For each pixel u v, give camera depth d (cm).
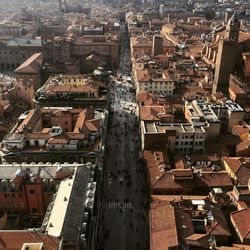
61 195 10950
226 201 12788
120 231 13275
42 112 17875
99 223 13138
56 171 12325
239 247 10256
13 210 12538
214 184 14300
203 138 17125
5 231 9012
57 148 14862
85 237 10125
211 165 16212
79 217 10300
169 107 19750
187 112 19475
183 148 17325
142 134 17738
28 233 8975
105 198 14938
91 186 11800
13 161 14875
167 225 10694
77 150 14925
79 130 15575
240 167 14962
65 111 17525
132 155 18112
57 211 10250
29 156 14800
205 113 18838
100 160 15012
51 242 8712
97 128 15962
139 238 12975
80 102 19600
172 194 14150
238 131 18538
